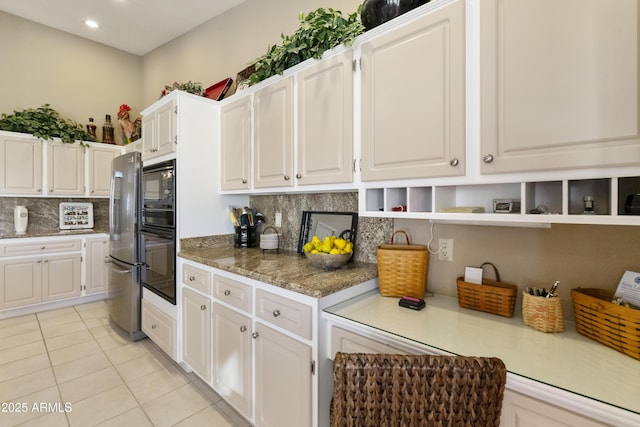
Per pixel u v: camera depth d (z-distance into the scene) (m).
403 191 1.45
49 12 3.25
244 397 1.59
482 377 0.67
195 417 1.70
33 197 3.54
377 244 1.73
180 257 2.08
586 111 0.85
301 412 1.30
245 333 1.58
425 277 1.45
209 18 3.08
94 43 3.90
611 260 1.07
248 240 2.32
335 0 2.01
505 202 1.21
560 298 1.10
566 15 0.87
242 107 2.07
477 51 1.04
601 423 0.71
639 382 0.78
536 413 0.80
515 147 0.96
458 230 1.44
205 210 2.26
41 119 3.36
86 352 2.39
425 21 1.16
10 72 3.36
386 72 1.28
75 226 3.76
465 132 1.07
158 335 2.32
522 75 0.95
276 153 1.79
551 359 0.89
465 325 1.13
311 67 1.58
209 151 2.27
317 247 1.57
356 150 1.40
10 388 1.93
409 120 1.21
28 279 3.17
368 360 0.70
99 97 3.97
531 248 1.24
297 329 1.31
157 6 2.96
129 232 2.55
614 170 0.82
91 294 3.60
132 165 2.51
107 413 1.72
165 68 3.78
